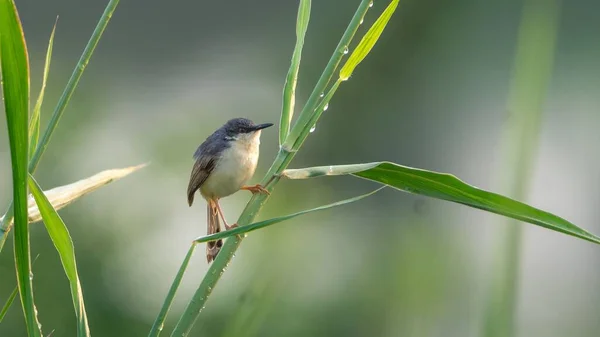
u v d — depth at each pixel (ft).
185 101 55.93
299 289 39.24
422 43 59.52
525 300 43.91
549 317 43.65
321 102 16.20
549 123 54.85
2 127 44.70
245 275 31.55
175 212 44.19
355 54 15.99
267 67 60.39
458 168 56.18
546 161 52.03
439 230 32.17
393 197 47.44
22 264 13.25
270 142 55.62
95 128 46.75
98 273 39.50
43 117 45.88
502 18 58.49
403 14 59.77
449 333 20.31
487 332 11.54
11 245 37.83
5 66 12.12
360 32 59.36
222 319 36.63
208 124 52.06
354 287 39.81
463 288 20.97
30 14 61.05
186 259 14.75
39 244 38.40
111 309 38.88
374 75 59.21
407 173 15.33
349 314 38.52
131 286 39.96
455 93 57.93
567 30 56.65
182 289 40.40
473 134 56.08
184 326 14.74
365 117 58.13
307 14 17.33
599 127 53.98
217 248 29.91
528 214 14.23
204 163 29.73
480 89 57.62
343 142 57.41
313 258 41.42
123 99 54.70
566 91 55.31
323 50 58.95
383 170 15.56
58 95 48.65
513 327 11.52
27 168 12.71
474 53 58.49
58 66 57.47
